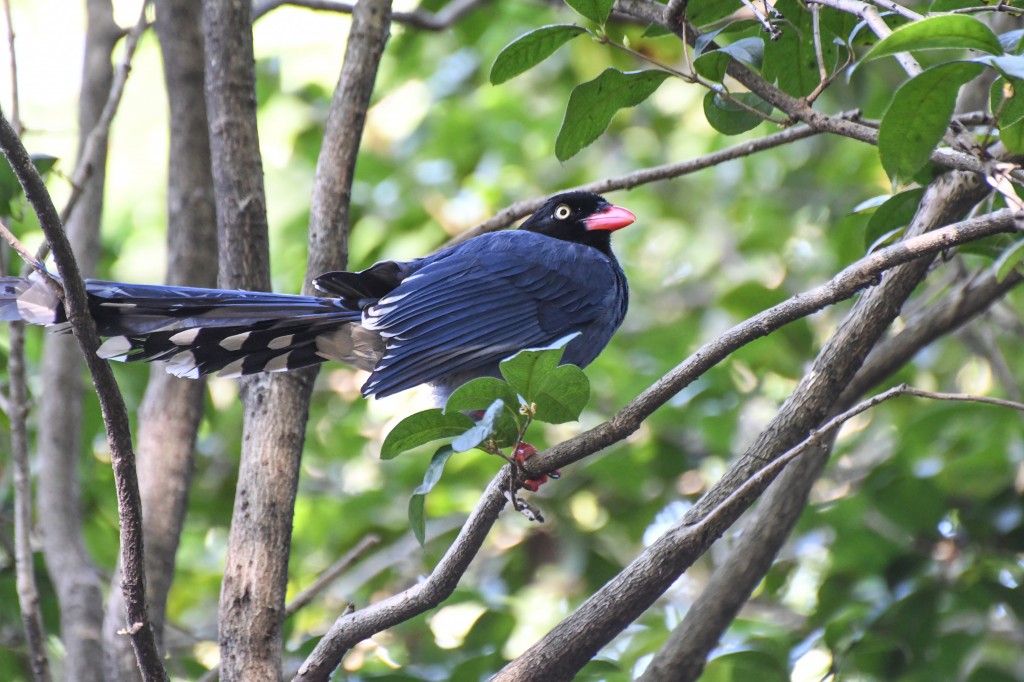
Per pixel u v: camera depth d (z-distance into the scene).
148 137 19.42
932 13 7.34
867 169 17.00
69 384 10.38
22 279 7.80
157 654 6.75
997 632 12.25
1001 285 10.02
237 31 9.38
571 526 13.69
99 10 11.90
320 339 9.34
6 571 11.55
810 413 8.07
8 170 9.16
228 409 15.41
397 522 14.20
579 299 10.82
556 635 7.59
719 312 16.06
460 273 10.39
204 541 15.12
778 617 13.34
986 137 7.33
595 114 8.18
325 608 13.78
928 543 11.62
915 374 14.78
